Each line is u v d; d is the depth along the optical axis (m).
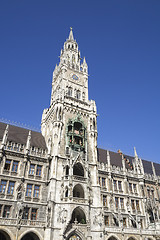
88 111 60.25
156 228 49.59
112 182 54.38
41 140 56.34
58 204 42.66
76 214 47.22
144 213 54.56
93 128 57.72
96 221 44.56
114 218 49.59
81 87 66.75
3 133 50.09
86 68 71.81
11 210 39.50
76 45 80.62
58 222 40.84
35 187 44.22
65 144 51.16
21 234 37.28
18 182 42.78
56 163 46.88
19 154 45.66
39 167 47.03
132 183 58.38
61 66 68.31
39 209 42.03
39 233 38.84
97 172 51.38
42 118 64.38
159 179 64.00
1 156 43.12
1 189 40.81
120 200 53.47
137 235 47.69
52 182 44.19
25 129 57.94
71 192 43.59
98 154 61.22
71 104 57.84
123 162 60.22
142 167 61.81
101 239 42.59
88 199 44.97
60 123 52.81
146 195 58.28
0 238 38.12
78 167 50.69
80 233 41.84
